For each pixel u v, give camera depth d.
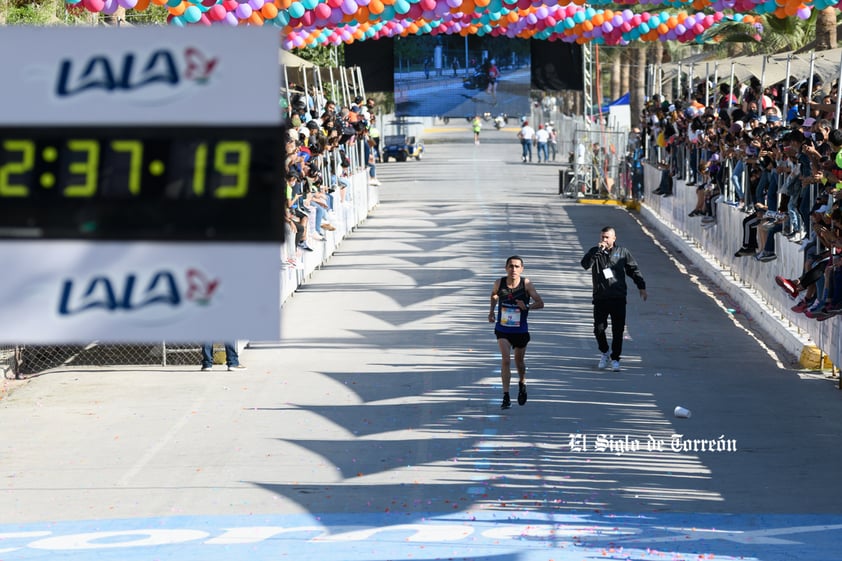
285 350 51.66
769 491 31.20
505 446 35.84
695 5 56.44
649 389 43.50
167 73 9.86
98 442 37.06
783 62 82.00
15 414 41.00
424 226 96.44
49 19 58.12
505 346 40.38
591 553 26.05
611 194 118.00
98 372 47.94
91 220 9.92
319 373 46.91
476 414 39.88
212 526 28.72
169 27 9.82
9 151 9.91
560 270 72.69
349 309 60.94
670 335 54.12
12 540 27.70
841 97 46.66
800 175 49.31
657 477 32.50
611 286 46.44
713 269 70.44
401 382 45.06
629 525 28.38
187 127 9.87
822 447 35.59
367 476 32.97
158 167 9.89
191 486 32.22
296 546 26.95
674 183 90.44
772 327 53.94
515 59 89.44
